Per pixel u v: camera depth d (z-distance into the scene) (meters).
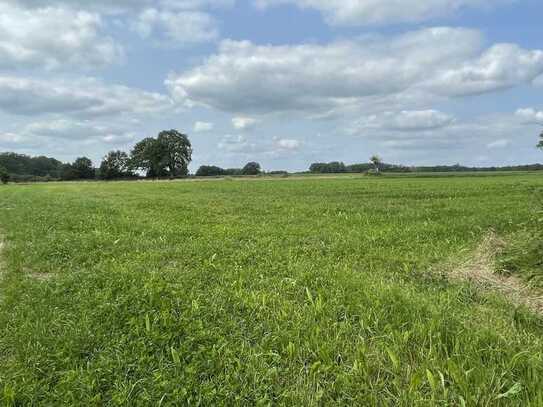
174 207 21.31
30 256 9.65
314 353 4.55
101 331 5.23
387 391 3.86
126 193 40.03
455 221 13.05
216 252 9.59
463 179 60.47
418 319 5.14
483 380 3.85
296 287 6.86
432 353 4.37
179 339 4.97
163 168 133.38
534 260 7.10
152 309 5.75
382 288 6.42
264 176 124.81
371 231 12.09
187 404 3.84
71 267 8.79
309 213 17.72
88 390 4.07
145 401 3.86
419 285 6.98
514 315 5.47
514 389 3.66
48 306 6.25
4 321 5.79
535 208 9.16
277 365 4.43
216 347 4.75
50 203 25.22
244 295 6.42
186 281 7.20
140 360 4.50
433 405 3.58
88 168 138.12
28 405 3.96
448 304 5.81
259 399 3.83
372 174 103.06
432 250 9.46
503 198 23.19
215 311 5.75
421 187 38.59
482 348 4.46
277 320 5.45
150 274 7.56
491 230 10.50
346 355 4.52
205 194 35.16
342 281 6.96
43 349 4.87
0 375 4.45
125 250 10.15
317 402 3.79
